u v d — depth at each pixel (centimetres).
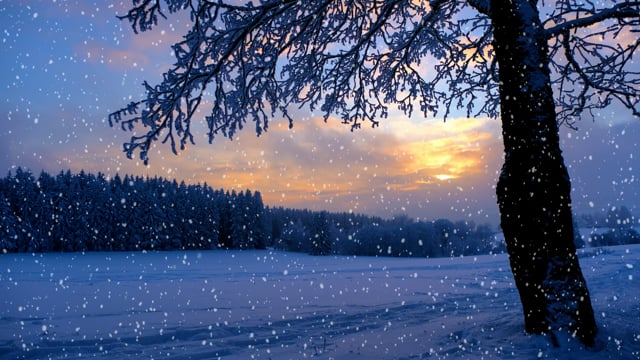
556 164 437
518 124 454
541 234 427
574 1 642
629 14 509
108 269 3119
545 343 399
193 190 7300
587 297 419
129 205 6241
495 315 602
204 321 799
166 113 444
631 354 378
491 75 742
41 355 565
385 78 749
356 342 539
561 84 730
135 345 611
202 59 454
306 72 632
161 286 1666
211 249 7144
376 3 650
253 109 525
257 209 8031
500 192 471
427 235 5559
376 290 1368
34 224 5631
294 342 589
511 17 473
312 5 562
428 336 512
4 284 1792
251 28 460
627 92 638
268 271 2731
